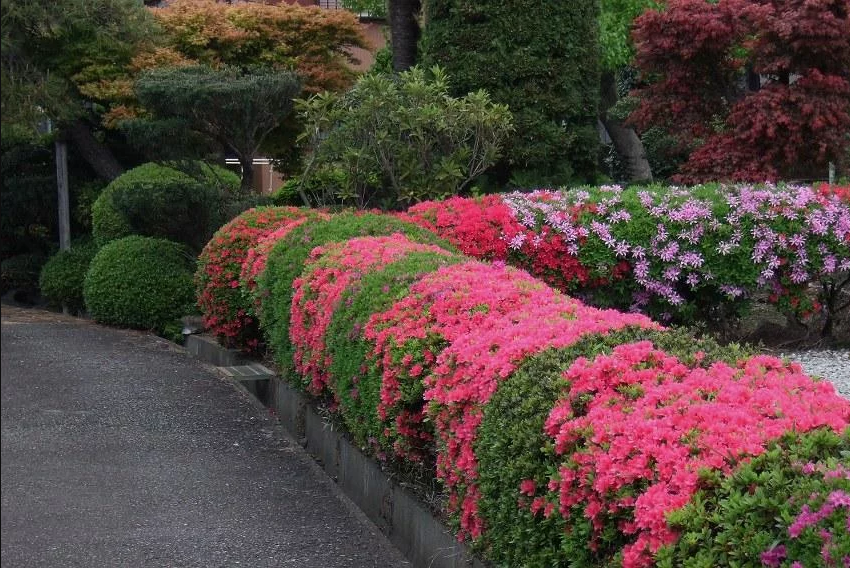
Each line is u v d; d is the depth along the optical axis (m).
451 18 9.95
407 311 4.70
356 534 4.79
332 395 5.90
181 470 5.67
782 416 2.78
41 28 12.27
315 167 9.88
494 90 9.86
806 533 2.17
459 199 8.17
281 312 6.88
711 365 3.40
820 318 8.17
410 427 4.45
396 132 9.21
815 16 8.44
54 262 12.92
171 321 10.56
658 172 15.23
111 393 7.35
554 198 7.96
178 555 4.35
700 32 8.82
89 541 4.44
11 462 5.57
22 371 7.92
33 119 12.54
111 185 13.02
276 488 5.49
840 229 7.50
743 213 7.50
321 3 18.98
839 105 8.60
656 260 7.68
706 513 2.41
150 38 12.89
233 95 10.62
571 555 2.91
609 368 3.27
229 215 10.97
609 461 2.75
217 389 7.75
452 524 3.93
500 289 4.75
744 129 8.95
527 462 3.13
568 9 9.89
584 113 10.20
